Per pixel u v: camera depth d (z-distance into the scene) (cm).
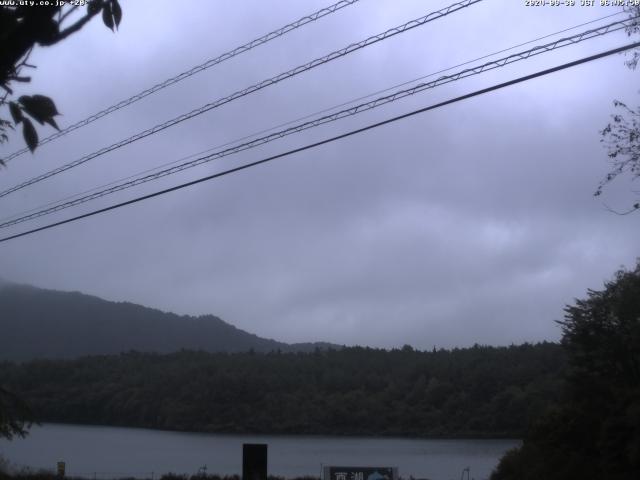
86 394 11669
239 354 15225
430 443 9188
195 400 11638
